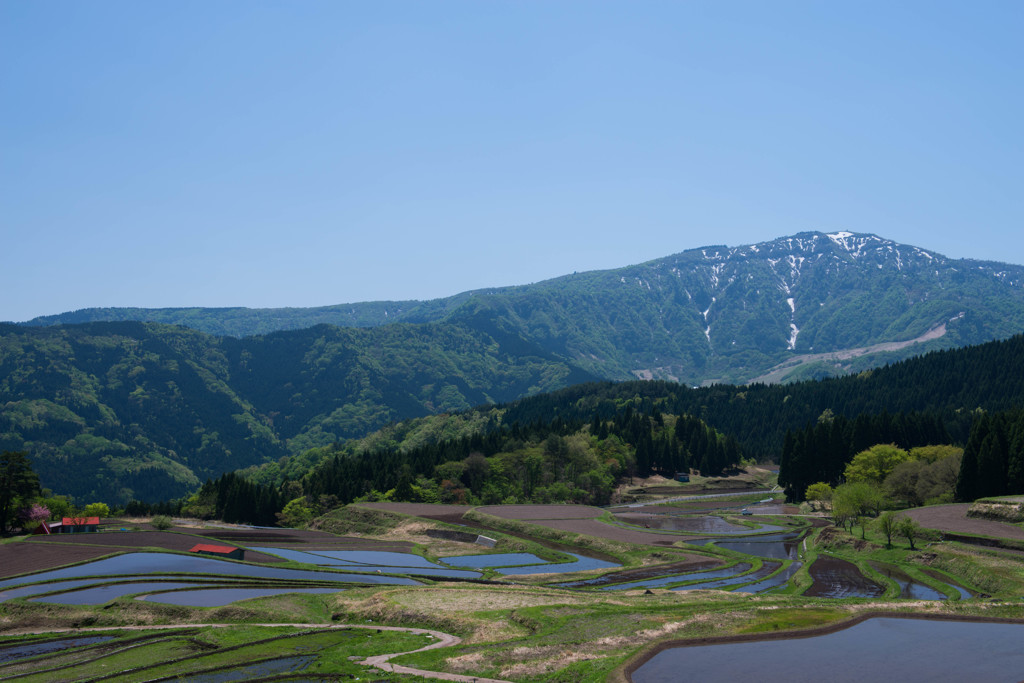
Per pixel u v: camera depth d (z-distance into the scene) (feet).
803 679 159.63
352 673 175.11
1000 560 299.17
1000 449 467.52
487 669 173.17
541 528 493.77
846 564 344.49
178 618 245.24
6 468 480.23
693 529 517.14
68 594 277.85
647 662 172.55
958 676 161.27
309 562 388.78
